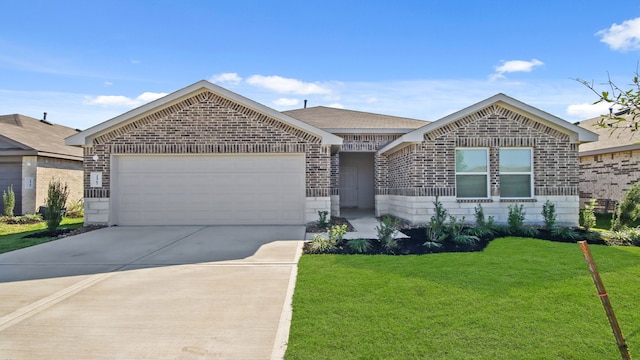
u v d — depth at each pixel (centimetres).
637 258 677
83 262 696
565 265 623
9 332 391
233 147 1152
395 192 1384
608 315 294
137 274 611
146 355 342
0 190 1538
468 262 648
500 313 423
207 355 341
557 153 1138
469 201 1121
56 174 1658
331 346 352
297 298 477
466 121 1134
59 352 348
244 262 686
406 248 790
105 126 1127
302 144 1162
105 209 1138
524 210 1126
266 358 335
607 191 1577
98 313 441
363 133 1530
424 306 445
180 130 1152
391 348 346
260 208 1170
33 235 1012
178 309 452
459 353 337
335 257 710
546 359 325
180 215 1165
